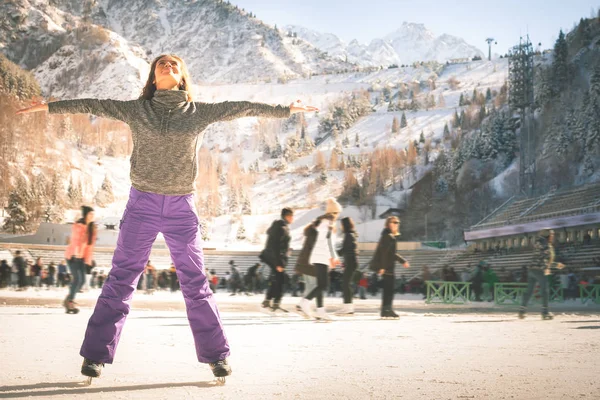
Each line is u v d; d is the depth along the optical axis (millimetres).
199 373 3266
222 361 2988
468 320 9016
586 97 98000
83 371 2893
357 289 31562
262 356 4000
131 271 3094
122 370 3350
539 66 132000
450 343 4980
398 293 38406
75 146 196000
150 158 3084
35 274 30203
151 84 3293
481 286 21484
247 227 136250
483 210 101438
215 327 3027
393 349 4484
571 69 124750
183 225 3146
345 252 10180
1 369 3264
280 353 4184
